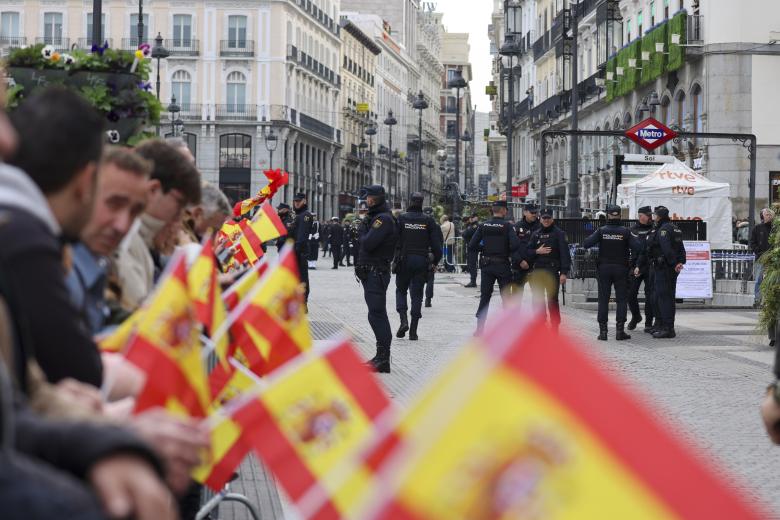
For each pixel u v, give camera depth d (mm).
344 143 109312
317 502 2152
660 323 19266
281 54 85438
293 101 89062
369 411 2584
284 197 87750
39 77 7445
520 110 78562
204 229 6141
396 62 137250
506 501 1545
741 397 12102
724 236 29031
